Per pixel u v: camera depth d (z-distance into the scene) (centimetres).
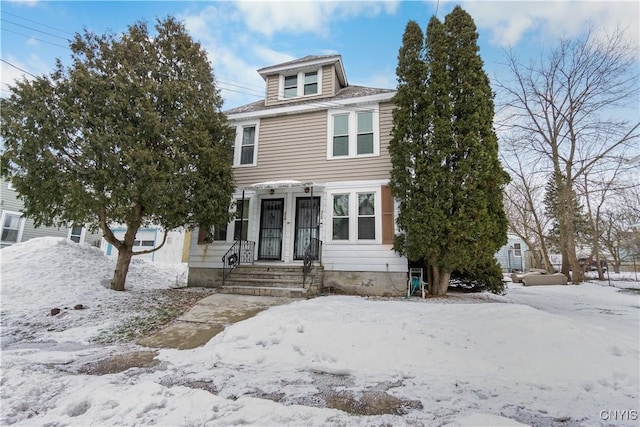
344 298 786
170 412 275
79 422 261
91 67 761
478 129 807
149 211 822
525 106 1578
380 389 335
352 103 1040
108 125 721
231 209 1040
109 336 546
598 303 858
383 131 997
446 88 838
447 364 393
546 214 2316
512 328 475
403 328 504
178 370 391
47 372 378
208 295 830
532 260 2836
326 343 460
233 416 268
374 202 960
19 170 681
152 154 746
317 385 346
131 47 812
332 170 1016
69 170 689
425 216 795
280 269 931
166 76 850
